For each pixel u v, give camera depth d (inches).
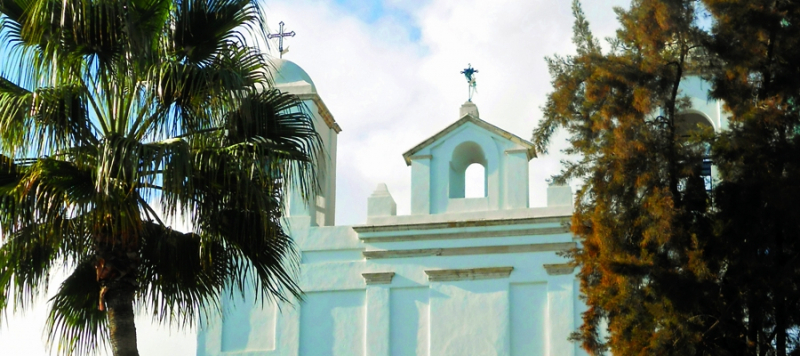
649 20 821.9
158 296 662.5
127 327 621.0
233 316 1169.4
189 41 658.2
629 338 765.9
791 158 765.3
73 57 616.7
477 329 1115.3
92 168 602.9
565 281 1111.0
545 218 1122.0
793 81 787.4
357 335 1139.9
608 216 795.4
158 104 631.2
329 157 1232.2
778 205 748.0
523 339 1105.4
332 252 1171.3
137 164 591.2
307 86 1243.2
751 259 758.5
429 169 1179.9
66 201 595.5
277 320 1159.6
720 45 802.2
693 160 785.6
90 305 655.1
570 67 854.5
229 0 657.0
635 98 801.6
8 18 624.4
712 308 757.3
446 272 1134.4
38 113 599.5
